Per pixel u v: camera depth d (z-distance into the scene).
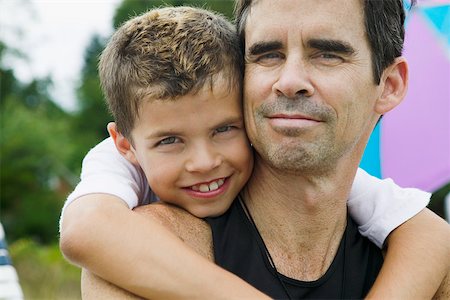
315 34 1.92
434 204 17.44
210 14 2.24
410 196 2.31
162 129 2.07
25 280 10.30
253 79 2.00
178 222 2.10
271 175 2.10
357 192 2.29
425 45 4.11
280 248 2.12
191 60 2.02
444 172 3.92
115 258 1.86
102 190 2.07
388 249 2.22
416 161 3.92
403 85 2.18
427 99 4.00
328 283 2.13
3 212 21.47
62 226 1.99
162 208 2.13
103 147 2.34
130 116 2.14
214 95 2.04
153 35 2.09
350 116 1.98
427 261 2.14
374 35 2.02
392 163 3.94
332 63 1.96
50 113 30.02
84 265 1.90
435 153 3.91
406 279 2.08
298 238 2.12
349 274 2.17
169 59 2.02
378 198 2.28
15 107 24.19
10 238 21.08
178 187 2.13
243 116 2.11
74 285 10.12
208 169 2.08
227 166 2.12
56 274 10.39
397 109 3.98
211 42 2.06
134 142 2.19
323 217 2.11
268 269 2.09
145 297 1.85
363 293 2.18
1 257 3.60
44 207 21.78
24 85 29.34
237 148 2.12
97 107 32.91
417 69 4.05
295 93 1.91
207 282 1.84
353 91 1.97
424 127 3.96
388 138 3.94
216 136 2.10
